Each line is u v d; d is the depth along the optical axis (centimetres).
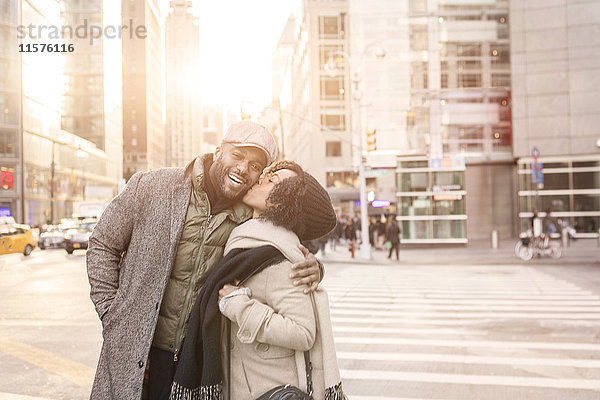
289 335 203
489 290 1434
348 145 5909
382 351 743
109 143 9138
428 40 4634
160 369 231
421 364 673
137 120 13125
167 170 241
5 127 5509
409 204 3553
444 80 4628
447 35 4638
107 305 224
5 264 2242
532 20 4453
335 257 2709
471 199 4691
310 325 211
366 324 950
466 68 4653
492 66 4662
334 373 219
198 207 233
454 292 1395
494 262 2305
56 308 1109
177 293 230
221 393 215
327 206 232
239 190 227
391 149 4538
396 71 4584
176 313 231
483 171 4700
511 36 4497
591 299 1261
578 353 730
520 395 550
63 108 8606
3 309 1095
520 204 4431
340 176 5875
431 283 1608
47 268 2062
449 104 4622
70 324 928
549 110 4406
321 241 2828
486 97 4644
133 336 222
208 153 244
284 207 218
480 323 957
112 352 221
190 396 213
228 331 218
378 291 1419
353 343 795
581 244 3672
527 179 4422
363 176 2644
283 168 233
